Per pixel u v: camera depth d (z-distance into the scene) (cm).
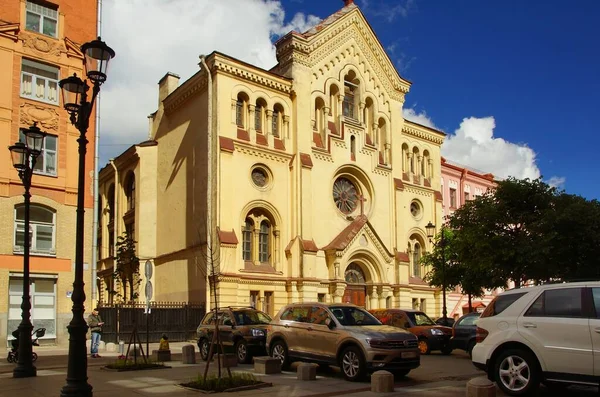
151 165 3906
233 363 1816
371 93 4131
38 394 1246
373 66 4169
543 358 1101
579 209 2347
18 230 2600
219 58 3266
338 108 3872
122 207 4159
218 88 3266
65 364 1964
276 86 3538
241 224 3269
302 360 1659
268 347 1764
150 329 2978
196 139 3469
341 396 1207
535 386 1109
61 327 2630
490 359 1174
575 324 1080
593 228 2350
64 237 2694
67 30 2838
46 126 2706
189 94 3569
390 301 3897
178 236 3531
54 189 2688
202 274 3198
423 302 4247
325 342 1563
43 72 2747
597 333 1053
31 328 1634
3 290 2491
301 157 3538
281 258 3416
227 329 1989
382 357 1441
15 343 2014
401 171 4266
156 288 3703
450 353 2356
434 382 1480
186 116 3622
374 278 3816
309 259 3419
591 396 1173
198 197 3366
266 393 1252
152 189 3878
